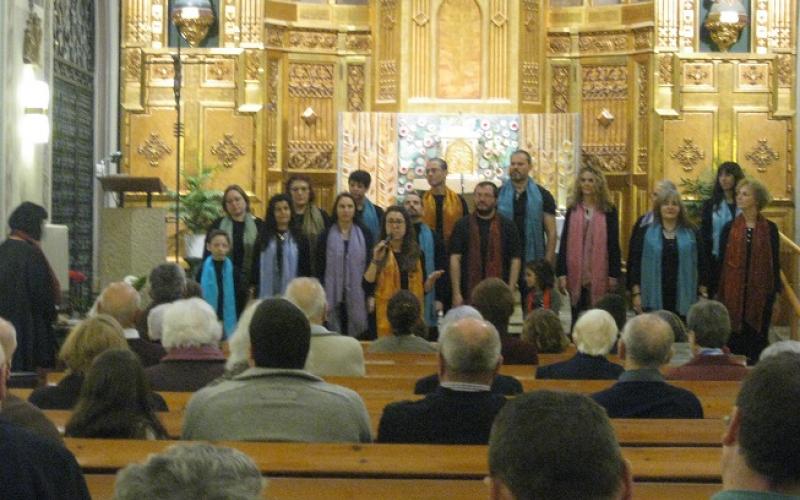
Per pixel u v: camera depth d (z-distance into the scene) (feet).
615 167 61.26
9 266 31.63
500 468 7.27
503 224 36.68
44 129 42.91
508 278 36.76
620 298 30.12
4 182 40.45
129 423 15.70
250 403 16.22
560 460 7.14
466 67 60.70
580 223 37.45
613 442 7.29
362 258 36.58
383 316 35.65
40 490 10.61
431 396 16.57
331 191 61.98
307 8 61.41
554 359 26.27
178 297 28.86
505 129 59.21
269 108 60.13
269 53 59.82
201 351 20.72
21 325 31.60
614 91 61.26
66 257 40.70
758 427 7.81
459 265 36.65
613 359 27.53
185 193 57.88
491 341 16.39
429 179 40.16
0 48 40.09
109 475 14.12
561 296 39.40
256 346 16.63
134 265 42.22
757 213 35.94
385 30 61.21
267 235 36.40
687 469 14.74
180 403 19.72
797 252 45.85
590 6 61.87
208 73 58.54
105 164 55.62
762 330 36.11
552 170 58.90
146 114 58.29
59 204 52.80
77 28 55.57
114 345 18.61
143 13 58.59
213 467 7.18
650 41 59.77
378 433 16.88
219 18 58.95
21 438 10.75
